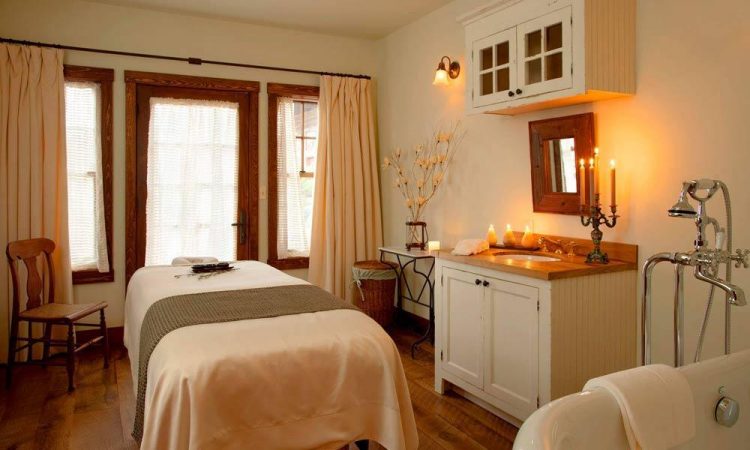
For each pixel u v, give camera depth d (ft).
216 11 13.19
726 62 7.09
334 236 14.93
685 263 5.54
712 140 7.28
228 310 7.10
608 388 4.56
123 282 13.00
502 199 11.13
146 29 13.03
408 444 6.52
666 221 7.90
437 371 9.91
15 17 11.80
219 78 13.85
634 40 8.29
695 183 5.41
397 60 14.83
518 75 9.05
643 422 4.43
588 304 7.85
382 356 6.39
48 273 11.99
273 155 14.58
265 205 14.61
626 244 8.44
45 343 10.94
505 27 9.25
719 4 7.16
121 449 7.72
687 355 7.61
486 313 8.69
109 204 12.78
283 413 5.78
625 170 8.49
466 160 12.19
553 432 3.88
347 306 7.57
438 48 13.08
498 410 8.80
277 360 5.85
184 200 13.65
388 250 13.20
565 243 9.46
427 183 13.60
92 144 12.66
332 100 14.84
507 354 8.30
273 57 14.51
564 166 9.46
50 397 9.62
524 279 7.89
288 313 7.02
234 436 5.48
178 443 5.22
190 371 5.44
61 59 11.96
